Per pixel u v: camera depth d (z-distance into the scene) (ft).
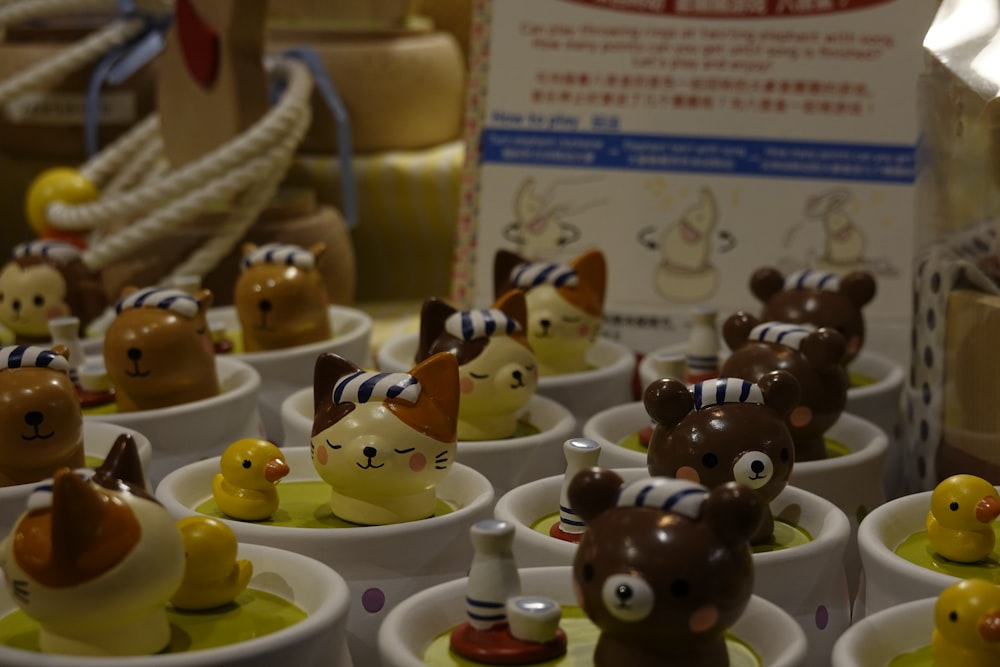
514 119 1.83
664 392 1.26
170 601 1.16
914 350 1.51
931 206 1.46
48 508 1.07
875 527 1.25
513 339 1.47
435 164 2.13
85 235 2.04
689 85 1.80
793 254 1.81
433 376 1.30
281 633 1.08
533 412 1.55
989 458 1.38
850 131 1.79
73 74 2.12
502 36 1.83
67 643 1.08
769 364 1.40
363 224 2.17
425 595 1.15
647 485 1.07
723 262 1.82
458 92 2.23
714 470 1.24
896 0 1.76
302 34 2.13
